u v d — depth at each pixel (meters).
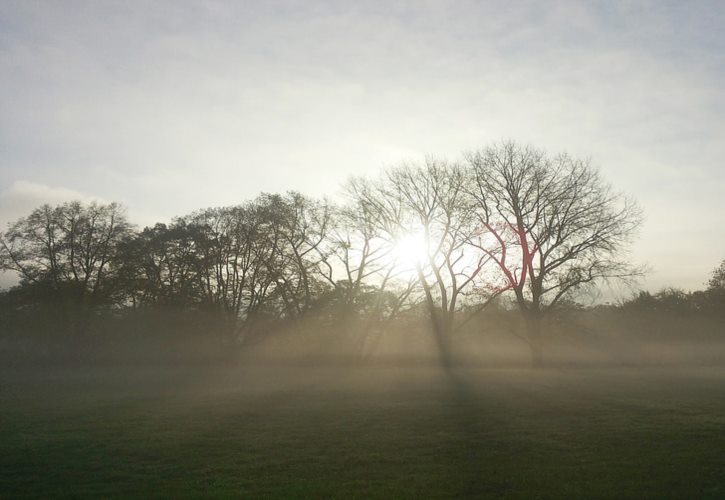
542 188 58.00
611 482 14.65
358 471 16.30
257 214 69.00
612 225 56.56
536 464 16.61
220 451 18.95
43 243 70.50
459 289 60.62
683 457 16.98
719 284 81.94
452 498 13.68
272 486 14.94
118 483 15.41
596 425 22.09
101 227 72.81
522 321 61.28
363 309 64.88
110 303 72.94
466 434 20.91
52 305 70.06
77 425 23.95
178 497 13.91
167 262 74.69
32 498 14.17
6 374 55.38
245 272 71.88
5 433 22.33
